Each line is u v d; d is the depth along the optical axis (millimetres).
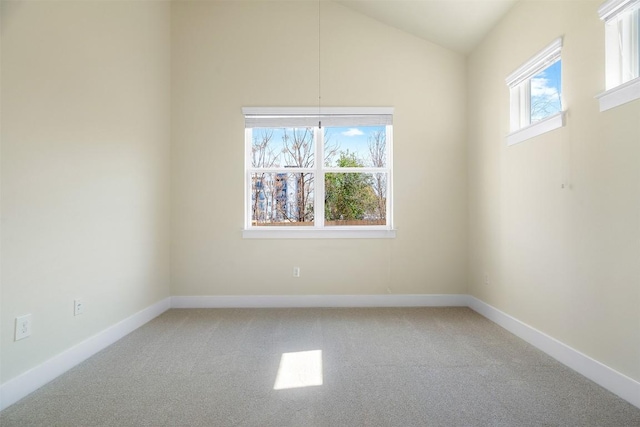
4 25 1958
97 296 2756
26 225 2104
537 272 2793
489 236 3570
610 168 2080
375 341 2928
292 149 4125
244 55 4031
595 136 2197
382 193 4137
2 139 1947
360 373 2340
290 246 4027
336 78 4035
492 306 3510
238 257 4012
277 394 2068
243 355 2648
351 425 1764
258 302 3996
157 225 3721
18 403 1978
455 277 4070
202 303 3992
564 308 2479
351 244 4039
